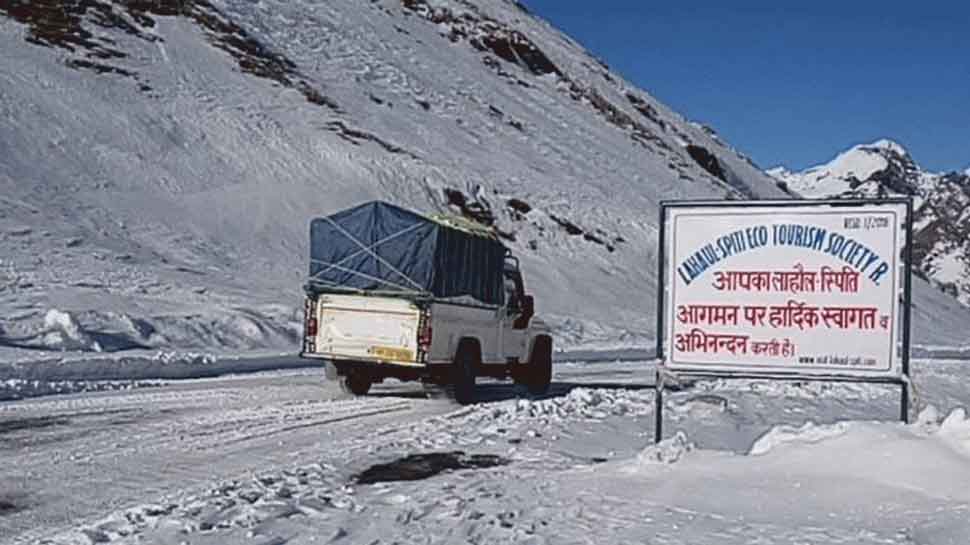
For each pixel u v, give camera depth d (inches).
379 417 606.2
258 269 1572.3
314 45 2851.9
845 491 343.9
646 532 302.2
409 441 501.4
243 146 2003.0
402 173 2172.7
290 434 526.3
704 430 553.9
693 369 418.0
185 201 1723.7
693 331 418.3
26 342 911.7
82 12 2213.3
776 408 696.4
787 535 295.9
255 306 1286.9
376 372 707.4
